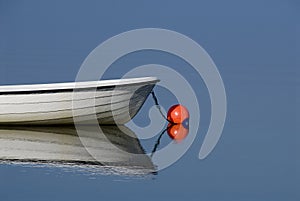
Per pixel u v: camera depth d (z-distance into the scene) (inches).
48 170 1727.4
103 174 1701.5
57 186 1595.7
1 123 2220.7
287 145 1999.3
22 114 2188.7
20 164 1782.7
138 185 1619.1
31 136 2122.3
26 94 2156.7
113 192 1562.5
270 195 1567.4
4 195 1512.1
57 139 2076.8
